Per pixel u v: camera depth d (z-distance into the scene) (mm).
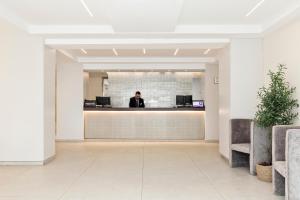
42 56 6984
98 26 6672
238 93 7180
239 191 4930
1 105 6949
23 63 6961
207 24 6586
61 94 11148
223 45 7566
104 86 13922
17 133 6945
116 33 6672
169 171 6371
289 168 3912
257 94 7117
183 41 7277
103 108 11383
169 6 4820
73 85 11164
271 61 6688
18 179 5676
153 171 6363
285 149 4277
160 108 11367
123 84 13727
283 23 5797
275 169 4641
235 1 5074
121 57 10625
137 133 11523
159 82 13656
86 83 13234
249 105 7168
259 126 5996
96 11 5613
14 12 5711
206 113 11148
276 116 5625
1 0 5031
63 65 11141
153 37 7117
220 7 5395
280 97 5613
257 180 5641
